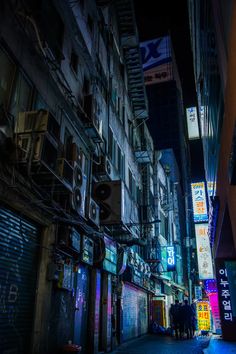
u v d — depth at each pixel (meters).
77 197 9.08
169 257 27.27
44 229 8.65
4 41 7.33
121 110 19.56
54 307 8.77
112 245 13.52
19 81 7.88
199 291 34.75
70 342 8.86
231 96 6.50
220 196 11.15
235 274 12.42
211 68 10.61
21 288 7.46
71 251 9.72
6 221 7.05
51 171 7.27
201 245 27.05
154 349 13.26
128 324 16.69
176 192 40.31
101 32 16.41
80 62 12.66
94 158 13.08
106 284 13.09
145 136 25.56
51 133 7.34
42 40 9.12
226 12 6.42
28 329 7.57
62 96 10.04
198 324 24.50
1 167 6.55
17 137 6.99
